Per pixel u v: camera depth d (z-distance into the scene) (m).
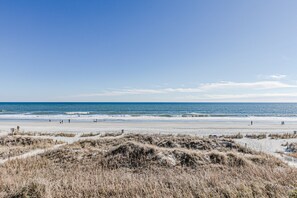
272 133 34.28
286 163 13.77
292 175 8.15
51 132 33.53
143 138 22.53
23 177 8.90
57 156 14.24
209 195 5.72
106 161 12.33
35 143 21.89
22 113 84.81
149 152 12.92
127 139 22.16
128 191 6.25
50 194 5.94
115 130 36.62
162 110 110.00
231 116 71.19
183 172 9.77
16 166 11.59
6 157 15.35
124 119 58.22
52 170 10.87
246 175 8.46
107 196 6.03
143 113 86.88
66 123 48.34
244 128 40.66
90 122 50.56
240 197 5.64
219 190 6.04
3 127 40.88
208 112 96.31
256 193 5.84
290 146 22.83
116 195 6.02
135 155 12.69
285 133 34.12
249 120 57.31
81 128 39.38
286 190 6.02
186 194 5.82
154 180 7.34
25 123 48.12
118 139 22.62
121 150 13.52
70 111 100.81
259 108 132.00
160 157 12.20
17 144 21.38
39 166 11.91
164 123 49.16
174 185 6.66
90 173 10.04
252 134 32.62
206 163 11.84
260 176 8.39
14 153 16.48
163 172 10.05
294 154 18.95
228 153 13.48
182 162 11.90
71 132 33.91
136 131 35.50
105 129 37.97
